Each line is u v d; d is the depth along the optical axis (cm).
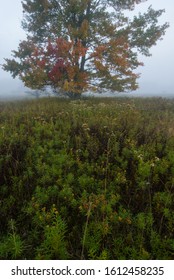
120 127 602
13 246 241
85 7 1373
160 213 297
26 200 329
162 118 793
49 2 1407
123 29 1466
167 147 480
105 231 254
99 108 900
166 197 317
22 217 298
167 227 270
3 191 350
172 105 1185
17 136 523
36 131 581
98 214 288
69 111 816
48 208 313
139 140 531
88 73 1423
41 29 1522
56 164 420
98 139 527
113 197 318
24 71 1502
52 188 346
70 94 1566
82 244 253
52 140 507
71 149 459
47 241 242
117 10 1592
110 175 386
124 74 1444
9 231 274
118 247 246
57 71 1317
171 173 390
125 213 289
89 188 354
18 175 399
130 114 754
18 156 450
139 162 410
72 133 577
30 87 1421
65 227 262
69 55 1309
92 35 1409
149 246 254
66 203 318
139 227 268
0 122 715
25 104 1245
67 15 1386
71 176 365
